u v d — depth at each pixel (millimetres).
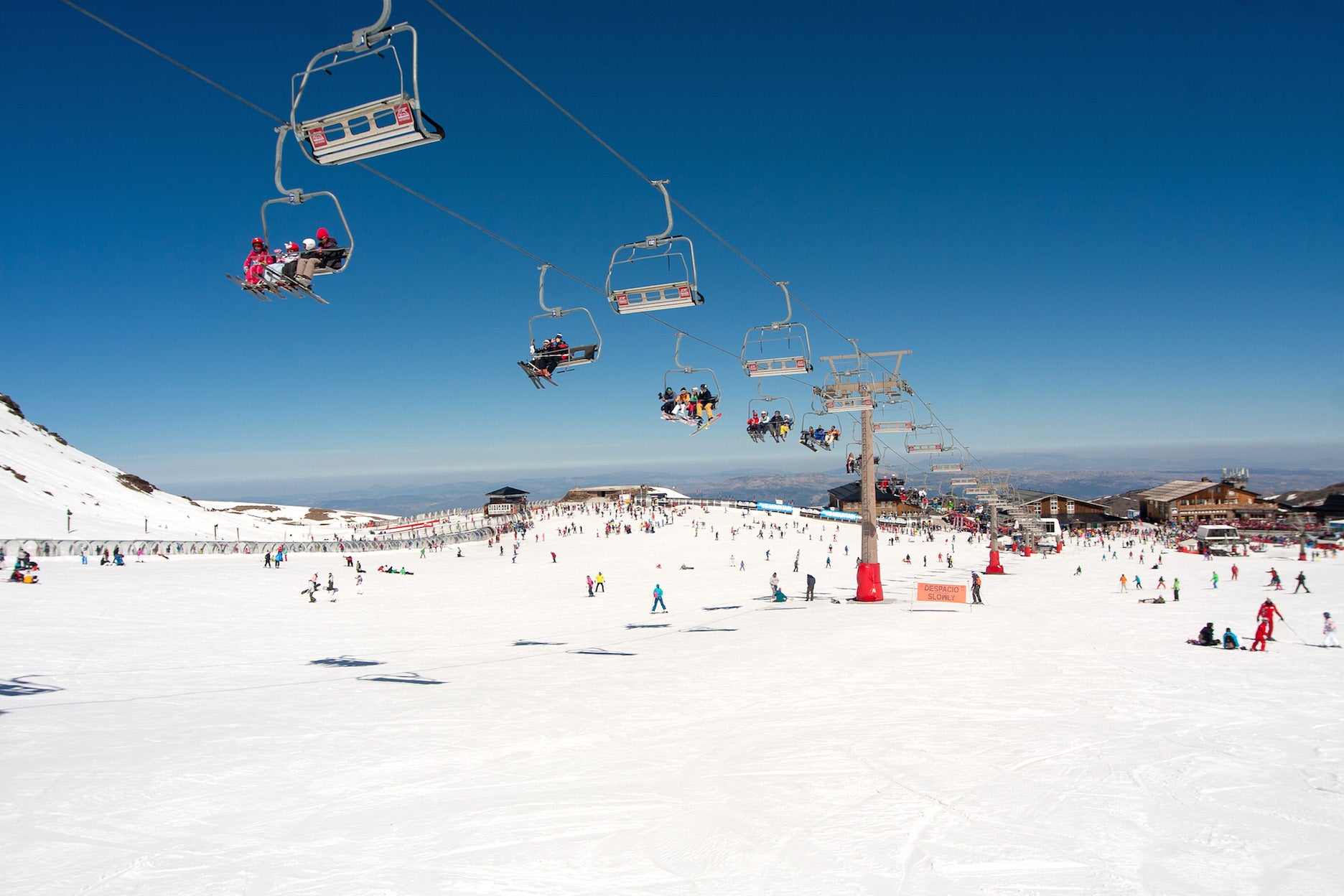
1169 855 6801
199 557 62688
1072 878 6309
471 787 8727
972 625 25859
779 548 85062
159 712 12570
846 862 6633
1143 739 10969
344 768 9375
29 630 22500
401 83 8289
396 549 84062
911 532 110562
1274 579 42844
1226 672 16875
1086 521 125000
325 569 61844
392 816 7719
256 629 27312
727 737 11141
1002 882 6219
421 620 32344
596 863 6578
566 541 92562
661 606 38312
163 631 24859
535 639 25688
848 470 37844
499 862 6578
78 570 44781
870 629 24766
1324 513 106812
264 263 9312
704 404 20578
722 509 124812
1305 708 13164
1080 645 21031
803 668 17562
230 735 10930
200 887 5895
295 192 9141
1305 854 6828
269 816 7617
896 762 9812
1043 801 8305
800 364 20875
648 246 14078
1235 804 8203
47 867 6195
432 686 15719
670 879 6262
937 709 13039
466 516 124312
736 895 5945
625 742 10836
